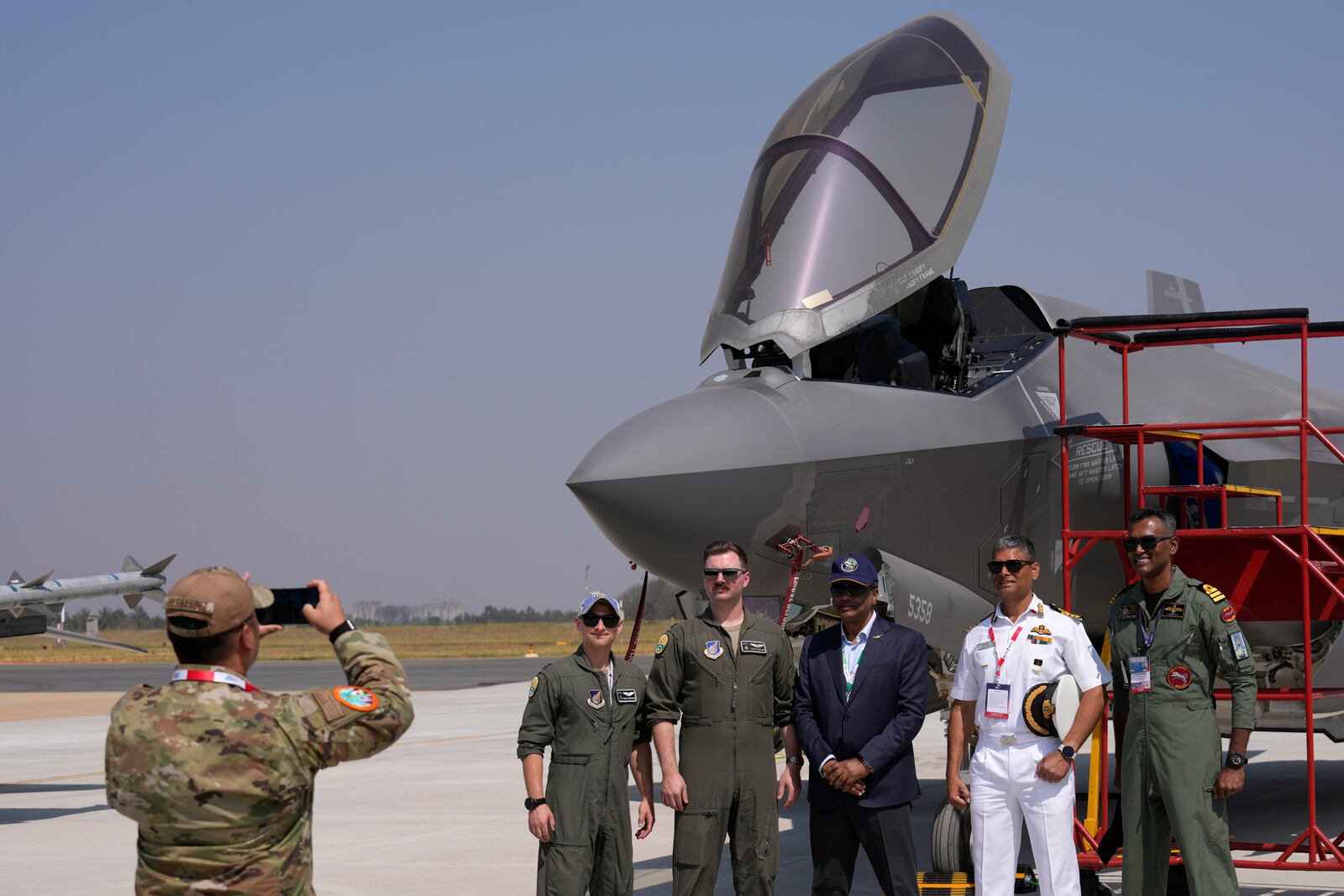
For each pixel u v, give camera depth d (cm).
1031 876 772
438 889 838
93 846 1055
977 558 874
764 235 869
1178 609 651
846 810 617
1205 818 643
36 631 1466
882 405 836
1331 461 1062
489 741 2034
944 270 859
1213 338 841
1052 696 602
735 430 774
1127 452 851
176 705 346
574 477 762
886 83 907
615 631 602
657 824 1125
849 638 628
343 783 1483
